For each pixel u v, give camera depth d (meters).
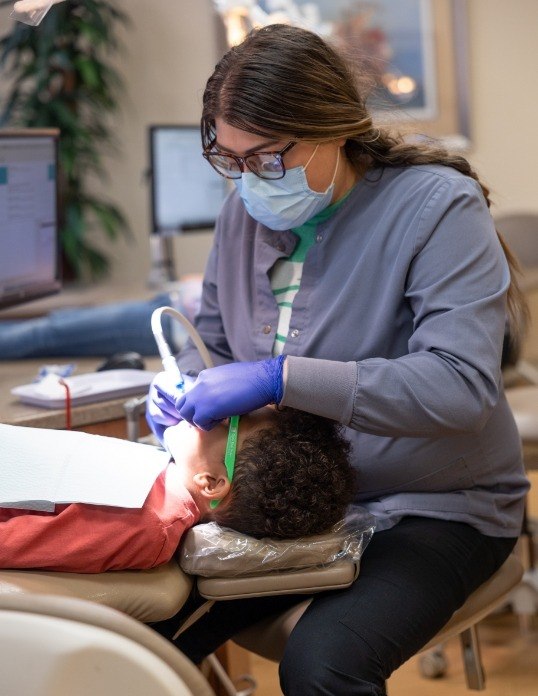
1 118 4.02
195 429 1.30
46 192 2.25
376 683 1.20
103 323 2.23
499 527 1.48
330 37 1.50
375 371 1.29
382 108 1.53
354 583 1.30
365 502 1.48
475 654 1.75
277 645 1.35
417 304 1.39
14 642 0.98
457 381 1.30
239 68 1.35
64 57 3.88
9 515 1.19
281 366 1.28
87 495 1.17
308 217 1.46
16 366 2.15
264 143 1.35
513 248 3.80
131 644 0.98
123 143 4.38
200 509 1.29
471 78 4.54
